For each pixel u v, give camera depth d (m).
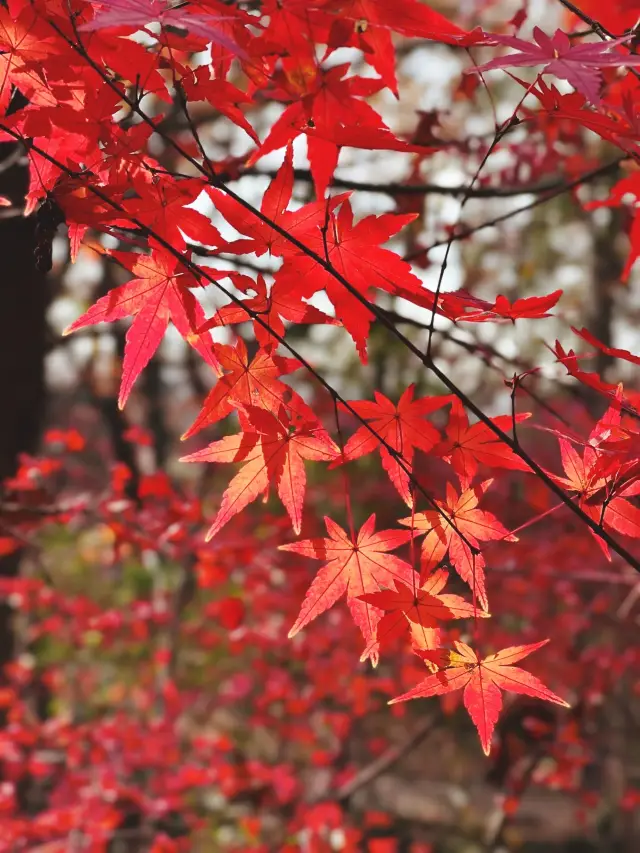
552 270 11.30
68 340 7.09
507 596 5.09
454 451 1.44
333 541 1.39
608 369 7.44
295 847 5.07
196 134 1.28
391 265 1.32
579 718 4.41
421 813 11.26
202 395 8.94
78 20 1.25
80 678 7.45
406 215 1.29
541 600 5.30
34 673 5.97
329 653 6.10
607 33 1.46
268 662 6.61
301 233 1.32
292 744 7.94
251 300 1.36
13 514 3.25
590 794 5.55
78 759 5.40
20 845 4.77
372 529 1.39
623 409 1.36
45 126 1.28
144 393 9.40
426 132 3.03
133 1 1.03
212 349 1.37
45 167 1.37
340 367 7.71
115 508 3.53
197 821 5.42
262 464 1.38
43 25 1.21
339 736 5.95
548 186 2.63
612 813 10.41
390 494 7.69
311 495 7.72
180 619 6.44
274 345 1.37
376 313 1.28
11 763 5.24
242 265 2.57
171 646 6.42
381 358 7.16
